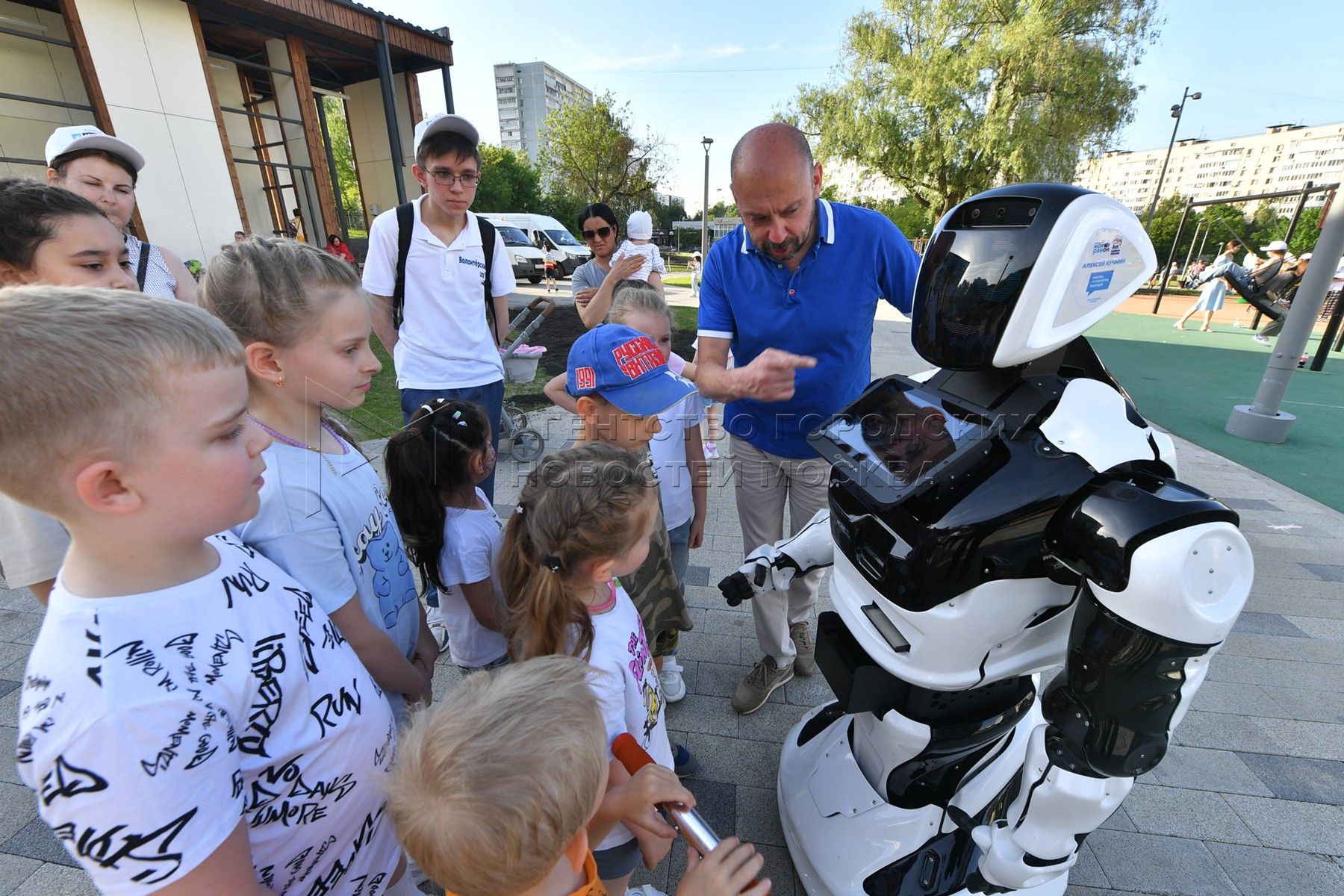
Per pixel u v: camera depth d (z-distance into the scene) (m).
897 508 1.05
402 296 2.58
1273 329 10.51
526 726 0.74
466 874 0.72
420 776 0.72
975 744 1.41
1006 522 0.95
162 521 0.66
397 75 14.99
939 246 1.08
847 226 1.73
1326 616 2.85
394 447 1.54
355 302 1.10
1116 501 0.89
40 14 8.48
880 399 1.26
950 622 1.04
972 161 19.64
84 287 0.62
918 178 21.06
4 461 0.58
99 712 0.60
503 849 0.71
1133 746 0.95
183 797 0.64
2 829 1.67
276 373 1.05
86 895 1.52
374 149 16.20
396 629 1.35
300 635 0.86
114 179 2.26
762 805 1.84
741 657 2.50
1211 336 11.19
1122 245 0.94
